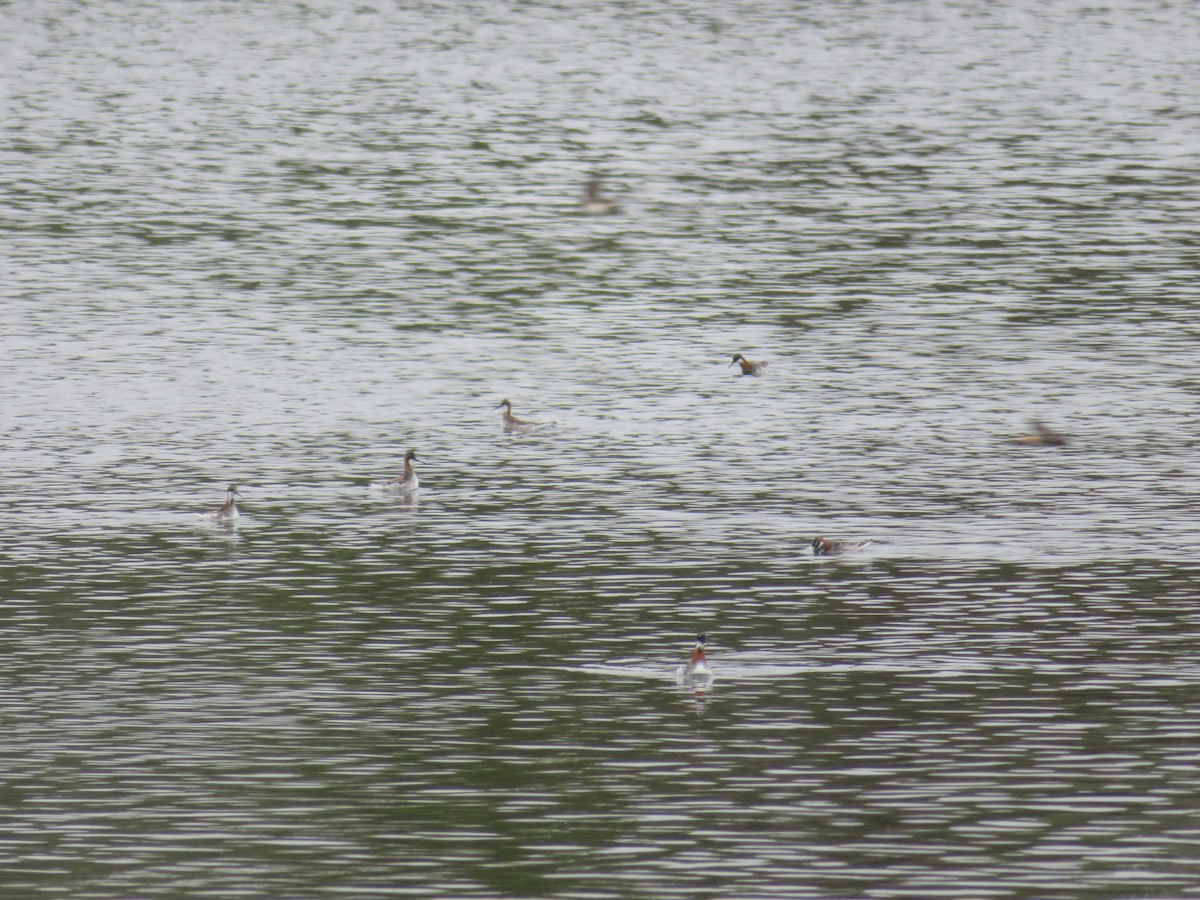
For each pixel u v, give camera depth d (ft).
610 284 291.58
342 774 126.00
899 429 217.56
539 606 160.15
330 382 239.50
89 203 341.00
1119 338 254.68
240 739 131.75
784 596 162.20
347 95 464.24
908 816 119.24
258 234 321.32
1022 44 550.77
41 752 129.39
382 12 616.39
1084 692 139.54
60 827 118.21
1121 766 126.31
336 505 190.70
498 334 263.90
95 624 155.22
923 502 189.98
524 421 220.23
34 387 234.79
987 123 423.23
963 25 588.50
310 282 290.97
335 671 144.87
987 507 187.93
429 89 473.67
